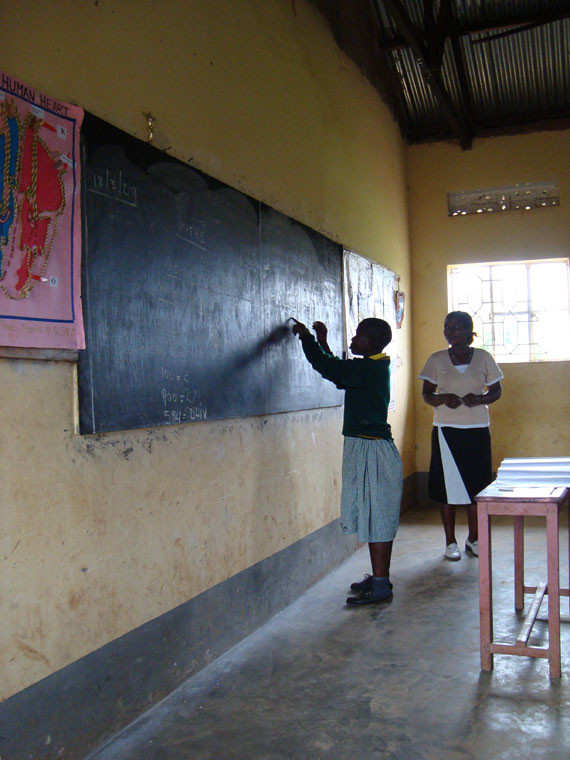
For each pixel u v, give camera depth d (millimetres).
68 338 2232
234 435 3375
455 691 2734
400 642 3285
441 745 2324
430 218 7258
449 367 4844
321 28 4863
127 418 2543
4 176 1996
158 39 2820
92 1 2424
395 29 6273
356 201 5539
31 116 2096
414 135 7262
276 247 3910
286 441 3986
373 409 3916
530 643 3178
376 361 3965
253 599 3504
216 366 3201
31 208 2094
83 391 2318
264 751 2320
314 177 4621
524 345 7039
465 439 4730
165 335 2799
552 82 6648
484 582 2920
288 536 3965
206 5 3225
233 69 3480
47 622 2148
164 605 2760
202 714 2600
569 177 6828
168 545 2799
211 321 3168
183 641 2883
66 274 2234
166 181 2836
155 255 2742
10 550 2016
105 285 2441
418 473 7230
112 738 2422
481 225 7113
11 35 2070
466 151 7141
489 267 7164
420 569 4602
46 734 2131
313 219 4570
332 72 5062
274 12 4047
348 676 2914
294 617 3709
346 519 3924
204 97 3180
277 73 4055
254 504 3557
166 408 2791
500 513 2879
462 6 6023
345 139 5305
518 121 6938
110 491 2459
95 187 2396
